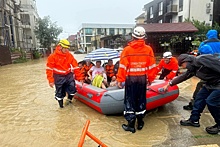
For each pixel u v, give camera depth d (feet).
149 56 10.91
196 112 11.64
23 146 10.39
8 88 24.85
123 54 10.85
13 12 96.63
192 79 26.89
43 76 35.14
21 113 15.15
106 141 10.51
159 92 13.52
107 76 18.97
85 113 14.65
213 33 13.74
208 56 10.24
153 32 52.21
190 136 10.73
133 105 11.43
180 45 55.26
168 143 10.11
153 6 98.02
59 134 11.53
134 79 11.07
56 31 129.59
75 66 16.19
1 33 73.36
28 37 127.24
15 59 72.38
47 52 129.29
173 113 14.16
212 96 10.30
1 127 12.71
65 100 17.88
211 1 75.56
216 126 10.98
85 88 15.44
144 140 10.51
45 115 14.56
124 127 11.80
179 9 83.35
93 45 169.68
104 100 13.26
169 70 17.21
